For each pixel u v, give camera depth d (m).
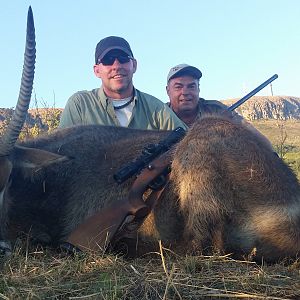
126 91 1.69
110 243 1.17
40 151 1.20
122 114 1.70
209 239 1.18
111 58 1.65
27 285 0.95
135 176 1.29
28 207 1.28
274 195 1.20
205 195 1.18
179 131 1.33
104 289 0.91
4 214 1.22
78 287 0.94
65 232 1.29
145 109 1.71
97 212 1.22
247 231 1.19
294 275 1.03
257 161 1.22
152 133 1.41
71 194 1.31
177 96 1.94
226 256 1.13
